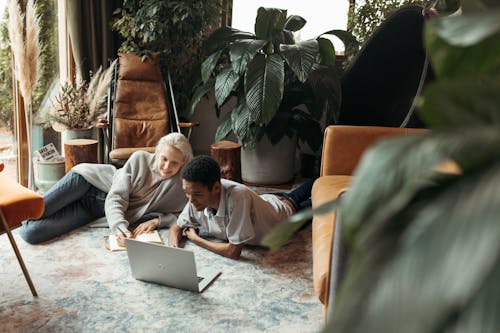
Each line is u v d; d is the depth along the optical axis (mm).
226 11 4691
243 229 2559
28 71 3494
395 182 480
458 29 494
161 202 3041
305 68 3666
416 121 3154
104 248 2727
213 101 4902
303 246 2840
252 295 2268
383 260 474
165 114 4242
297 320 2070
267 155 4141
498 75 598
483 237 395
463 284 385
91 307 2125
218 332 1963
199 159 2447
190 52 4777
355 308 449
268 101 3664
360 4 4414
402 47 3840
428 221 458
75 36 4184
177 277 2268
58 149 4336
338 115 3855
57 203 2881
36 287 2283
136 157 3051
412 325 395
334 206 678
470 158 491
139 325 1995
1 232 2154
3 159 3822
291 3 4789
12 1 3361
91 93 4082
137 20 4254
